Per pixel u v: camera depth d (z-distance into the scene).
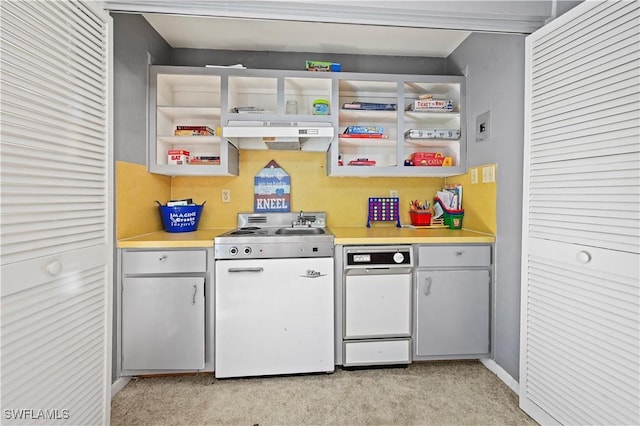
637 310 1.26
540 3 1.73
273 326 2.16
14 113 1.07
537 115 1.72
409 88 2.85
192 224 2.62
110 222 1.57
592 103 1.41
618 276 1.33
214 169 2.51
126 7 1.58
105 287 1.54
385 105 2.70
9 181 1.05
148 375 2.24
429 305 2.30
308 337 2.19
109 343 1.57
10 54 1.05
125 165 2.16
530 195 1.76
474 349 2.33
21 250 1.09
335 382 2.14
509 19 1.76
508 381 2.12
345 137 2.68
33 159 1.14
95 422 1.47
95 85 1.47
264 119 2.53
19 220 1.08
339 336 2.27
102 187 1.52
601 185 1.38
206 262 2.15
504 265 2.22
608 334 1.36
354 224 3.01
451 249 2.31
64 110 1.28
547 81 1.66
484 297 2.33
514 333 2.10
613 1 1.33
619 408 1.31
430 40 2.73
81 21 1.39
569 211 1.53
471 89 2.64
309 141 2.76
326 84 2.70
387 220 3.02
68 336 1.30
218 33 2.59
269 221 2.89
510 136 2.15
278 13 1.65
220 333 2.13
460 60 2.79
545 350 1.67
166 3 1.58
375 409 1.86
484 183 2.46
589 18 1.43
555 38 1.61
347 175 2.72
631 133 1.26
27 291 1.12
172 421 1.77
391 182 3.05
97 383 1.49
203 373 2.27
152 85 2.44
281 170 2.95
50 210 1.21
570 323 1.53
